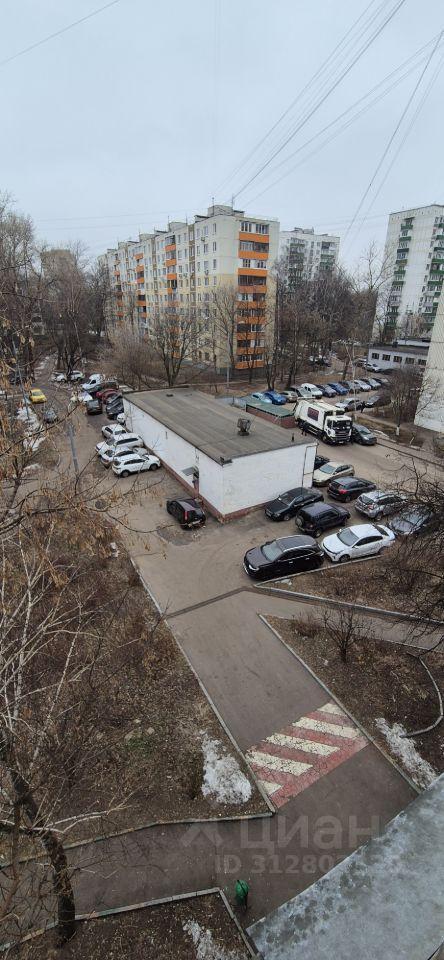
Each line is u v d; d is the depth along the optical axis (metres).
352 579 16.14
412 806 4.84
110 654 11.50
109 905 7.23
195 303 53.38
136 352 38.28
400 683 11.65
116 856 7.89
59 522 6.36
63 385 37.47
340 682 11.64
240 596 15.09
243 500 20.33
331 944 3.71
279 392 42.47
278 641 13.07
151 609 14.23
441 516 10.57
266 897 7.38
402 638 13.24
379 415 37.72
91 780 8.88
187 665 12.08
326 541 18.00
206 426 23.30
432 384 32.91
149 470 25.30
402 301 76.44
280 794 8.99
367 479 25.14
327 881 4.19
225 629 13.51
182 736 10.10
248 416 25.30
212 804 8.80
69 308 35.59
